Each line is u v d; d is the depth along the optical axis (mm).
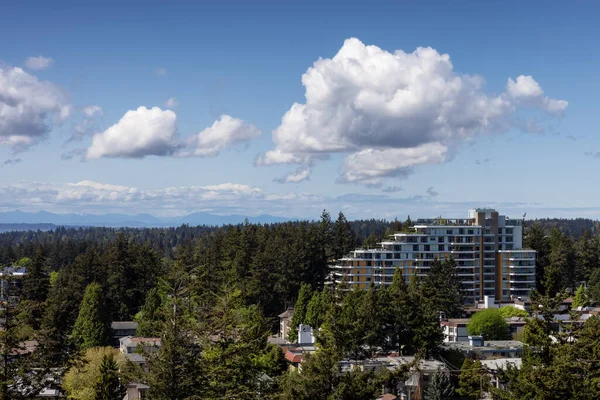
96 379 79438
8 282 57625
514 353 113875
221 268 160375
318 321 134375
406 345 112250
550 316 57312
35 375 49812
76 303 139250
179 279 54375
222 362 50781
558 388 51625
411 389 91312
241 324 54625
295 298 169375
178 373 48219
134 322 137750
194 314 52469
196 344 50406
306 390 49531
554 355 54625
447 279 158000
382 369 52562
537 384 52594
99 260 164625
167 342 47906
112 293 153625
